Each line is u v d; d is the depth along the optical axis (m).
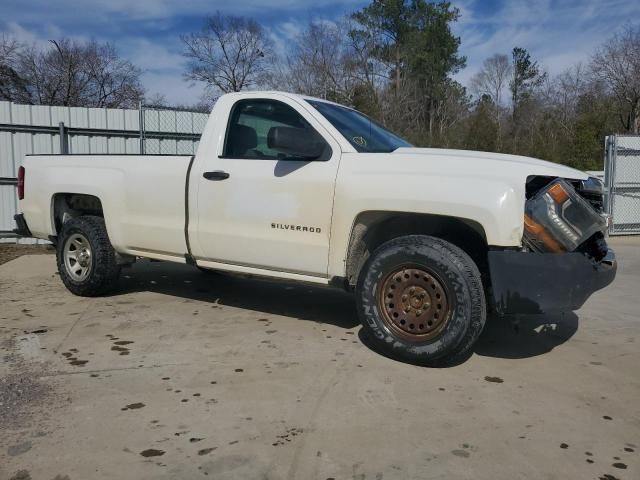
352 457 2.94
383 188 4.17
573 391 3.84
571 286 3.84
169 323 5.20
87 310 5.61
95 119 11.45
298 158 4.62
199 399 3.59
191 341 4.70
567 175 4.14
